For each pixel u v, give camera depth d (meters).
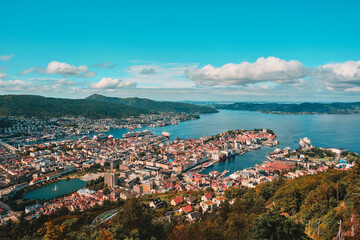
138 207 132.50
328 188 152.75
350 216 106.38
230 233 120.00
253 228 86.69
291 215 164.62
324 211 135.00
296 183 196.50
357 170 142.00
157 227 136.62
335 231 106.44
